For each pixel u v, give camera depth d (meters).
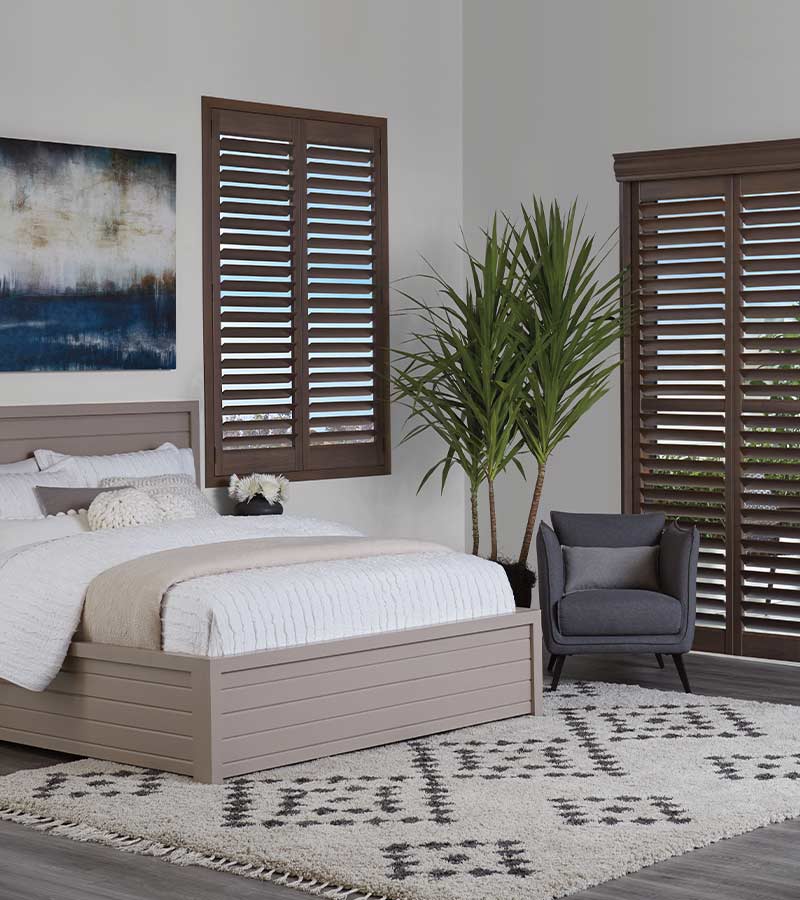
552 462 7.55
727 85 6.89
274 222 7.12
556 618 6.00
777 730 5.22
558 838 3.89
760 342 6.84
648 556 6.24
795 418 6.75
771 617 6.86
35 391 6.23
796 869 3.68
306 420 7.27
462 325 7.91
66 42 6.32
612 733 5.20
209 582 4.73
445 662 5.20
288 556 5.14
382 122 7.57
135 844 3.92
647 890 3.51
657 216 7.20
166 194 6.67
